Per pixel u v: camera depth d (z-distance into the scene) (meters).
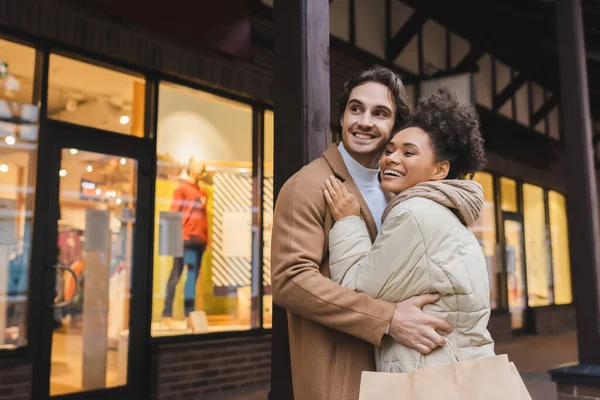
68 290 4.48
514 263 10.66
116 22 4.68
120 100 4.94
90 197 4.68
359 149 1.81
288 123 1.95
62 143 4.54
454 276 1.44
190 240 5.36
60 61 4.55
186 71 5.17
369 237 1.70
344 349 1.59
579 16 4.67
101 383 4.65
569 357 8.10
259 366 5.62
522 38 9.15
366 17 7.36
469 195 1.55
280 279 1.56
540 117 11.34
